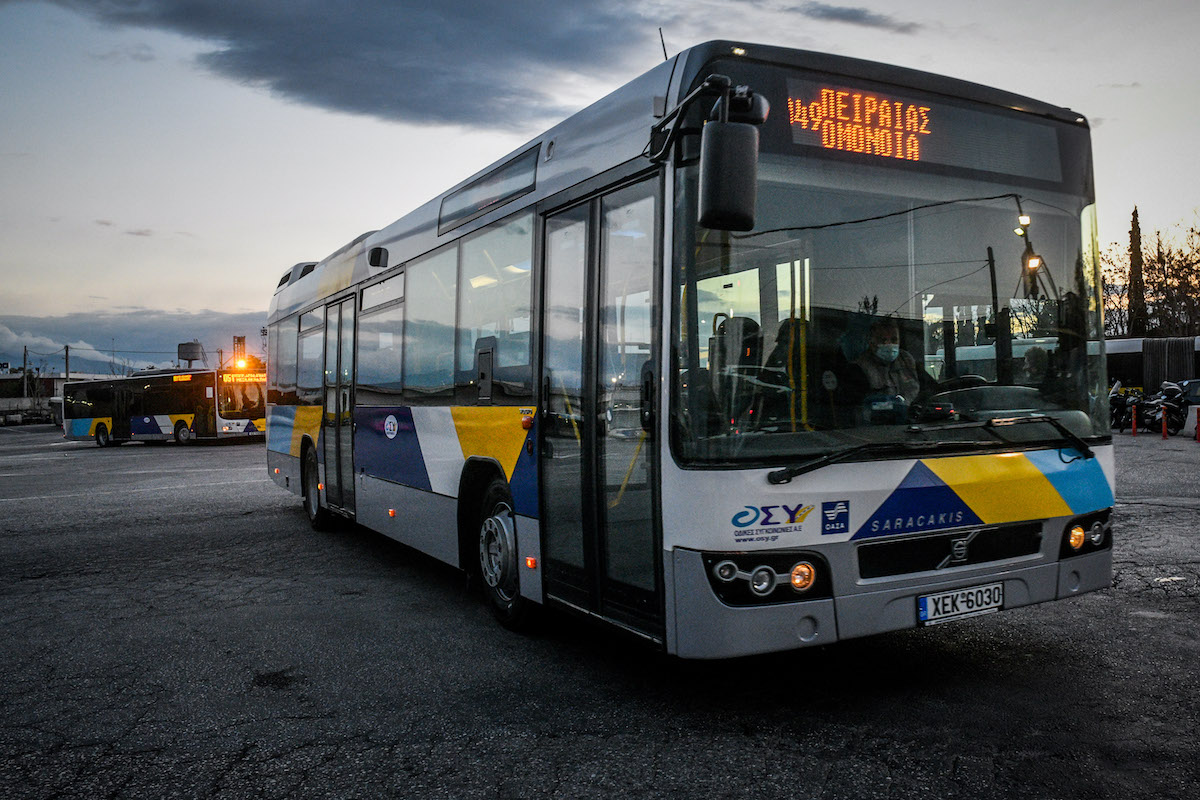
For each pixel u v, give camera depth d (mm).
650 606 4375
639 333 4473
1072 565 4641
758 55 4270
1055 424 4520
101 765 4109
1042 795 3482
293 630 6312
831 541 4074
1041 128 4828
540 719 4496
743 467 3988
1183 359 31766
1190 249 42844
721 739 4148
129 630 6430
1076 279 4828
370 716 4625
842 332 4234
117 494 15766
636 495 4469
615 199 4770
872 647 5406
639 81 4738
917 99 4539
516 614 5980
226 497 14766
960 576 4320
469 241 6598
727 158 3693
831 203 4293
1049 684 4684
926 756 3867
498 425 6016
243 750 4238
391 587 7637
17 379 120562
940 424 4344
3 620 6809
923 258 4430
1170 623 5719
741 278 4125
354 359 9117
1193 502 10602
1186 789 3496
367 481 8727
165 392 36562
